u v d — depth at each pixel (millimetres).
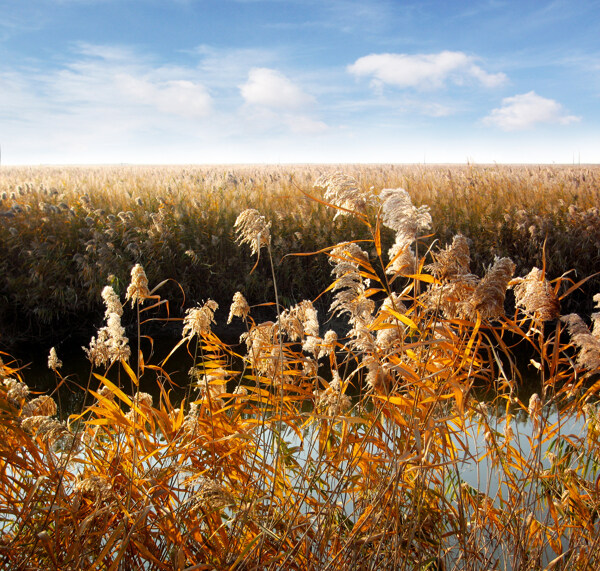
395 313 2408
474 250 11875
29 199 12953
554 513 3059
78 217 11727
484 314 2246
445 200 13594
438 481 2973
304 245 11484
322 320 10562
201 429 2879
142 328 10180
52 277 10148
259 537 2273
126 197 13445
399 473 2367
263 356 2865
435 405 2402
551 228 11758
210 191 14141
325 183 2607
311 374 3170
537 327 3045
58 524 2309
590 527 2932
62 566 2199
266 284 11031
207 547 2486
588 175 17719
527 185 15203
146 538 2451
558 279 2729
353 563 2408
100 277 10117
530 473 3145
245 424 2953
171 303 10945
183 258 11055
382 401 2570
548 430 3166
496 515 3189
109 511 2232
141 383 7289
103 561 2412
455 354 2396
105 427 3225
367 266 2639
